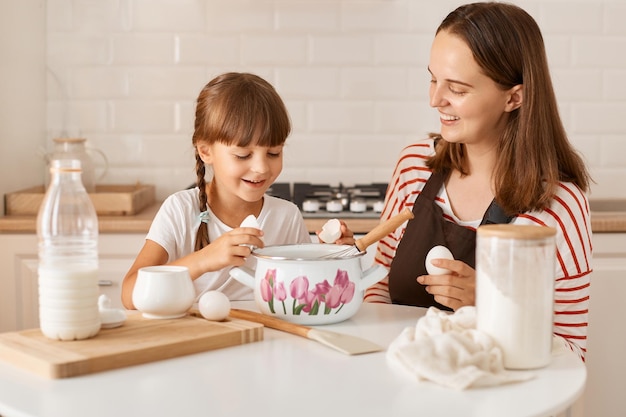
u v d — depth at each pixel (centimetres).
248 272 156
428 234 186
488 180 188
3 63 281
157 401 109
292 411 106
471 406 108
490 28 170
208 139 184
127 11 320
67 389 113
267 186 186
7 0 286
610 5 321
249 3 320
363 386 115
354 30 321
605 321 273
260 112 179
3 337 131
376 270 153
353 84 323
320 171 327
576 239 175
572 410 191
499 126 182
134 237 271
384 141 326
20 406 107
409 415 104
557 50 322
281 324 144
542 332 123
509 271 121
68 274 127
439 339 120
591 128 326
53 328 127
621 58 323
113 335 132
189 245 195
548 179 175
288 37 321
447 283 158
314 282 145
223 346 134
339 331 146
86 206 134
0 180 279
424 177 197
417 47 322
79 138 292
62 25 320
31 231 272
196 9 320
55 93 323
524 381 118
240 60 322
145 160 326
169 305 142
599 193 328
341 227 166
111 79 322
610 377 275
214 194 200
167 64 322
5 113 284
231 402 109
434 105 175
